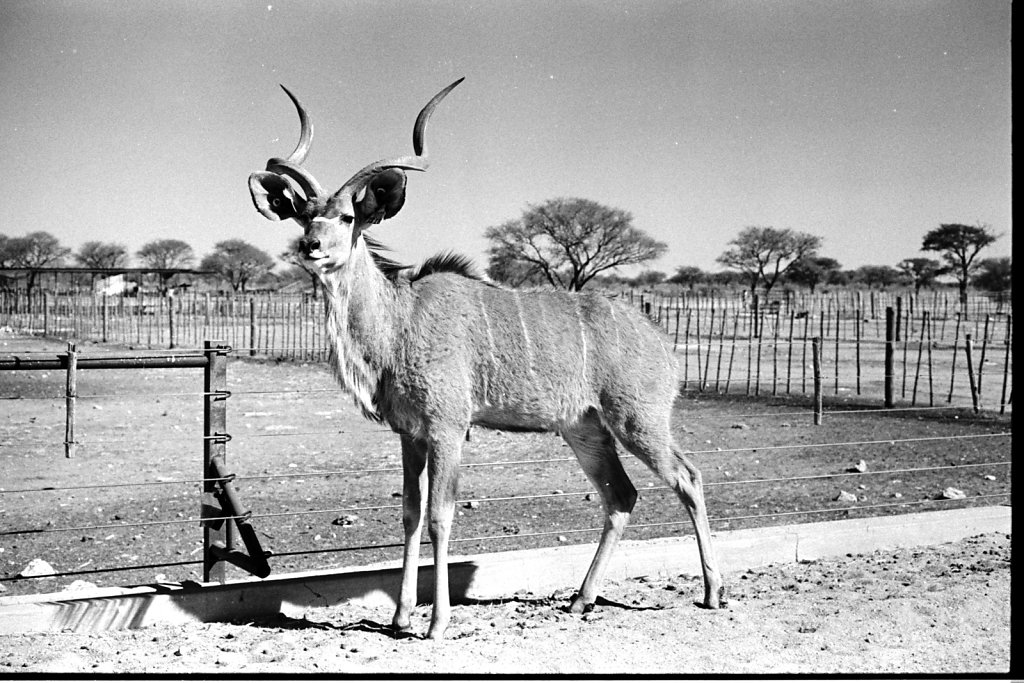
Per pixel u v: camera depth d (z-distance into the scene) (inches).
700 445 455.5
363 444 467.5
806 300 1654.8
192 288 2000.5
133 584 248.8
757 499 338.6
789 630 210.7
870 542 276.7
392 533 297.6
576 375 223.9
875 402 603.2
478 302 221.8
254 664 188.9
